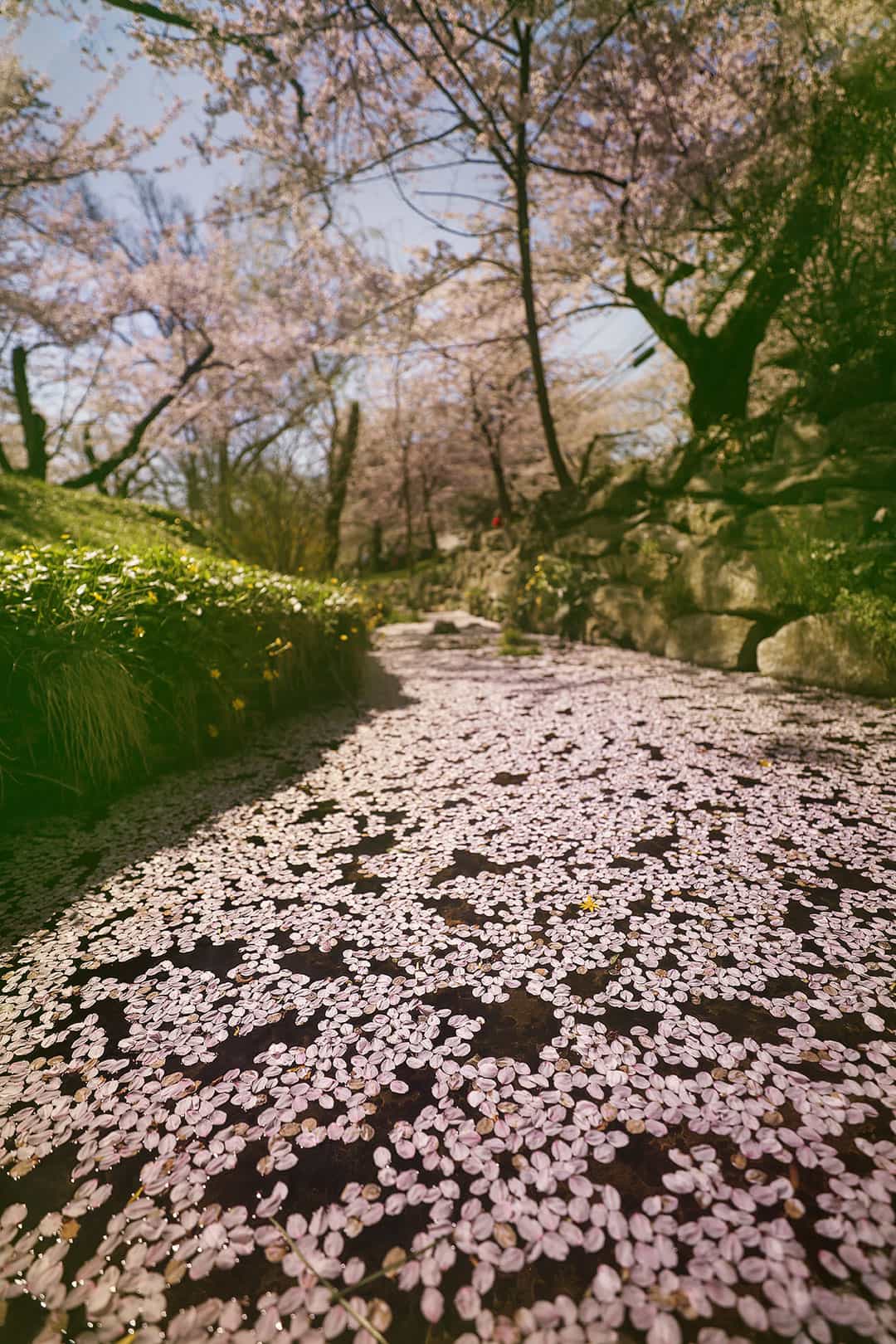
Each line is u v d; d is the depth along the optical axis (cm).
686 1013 140
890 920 171
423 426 1475
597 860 212
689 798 259
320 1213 100
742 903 183
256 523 778
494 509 1892
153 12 561
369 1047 134
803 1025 135
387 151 731
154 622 305
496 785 285
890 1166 103
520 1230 96
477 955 165
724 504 555
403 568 2303
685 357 742
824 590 423
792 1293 86
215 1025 143
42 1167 110
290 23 586
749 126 599
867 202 504
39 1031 143
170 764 316
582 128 702
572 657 611
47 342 1091
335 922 183
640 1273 89
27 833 249
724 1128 111
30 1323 87
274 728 390
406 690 495
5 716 255
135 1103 122
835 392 514
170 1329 85
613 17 598
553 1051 131
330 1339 84
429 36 642
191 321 1178
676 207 661
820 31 549
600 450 1395
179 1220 100
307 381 1155
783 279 624
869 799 250
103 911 193
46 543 488
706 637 527
